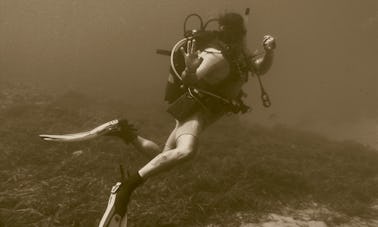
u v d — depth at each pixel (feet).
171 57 8.95
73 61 80.12
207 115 9.07
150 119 31.35
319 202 18.13
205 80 8.67
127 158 20.08
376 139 49.73
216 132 29.89
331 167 24.31
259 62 9.52
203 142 25.14
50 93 41.04
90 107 34.88
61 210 13.71
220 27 8.90
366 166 25.07
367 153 29.68
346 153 28.73
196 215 14.70
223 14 9.02
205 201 15.72
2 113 28.68
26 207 13.92
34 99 36.29
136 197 15.56
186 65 8.32
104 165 18.74
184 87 8.92
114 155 20.17
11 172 17.48
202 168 19.36
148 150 9.90
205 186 17.26
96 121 28.86
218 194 16.61
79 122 28.09
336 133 55.47
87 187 16.17
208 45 8.85
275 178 19.03
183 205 14.99
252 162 20.34
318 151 27.89
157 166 8.20
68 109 30.63
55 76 61.21
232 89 9.10
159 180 17.16
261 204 16.52
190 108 8.79
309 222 15.69
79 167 18.20
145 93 52.54
